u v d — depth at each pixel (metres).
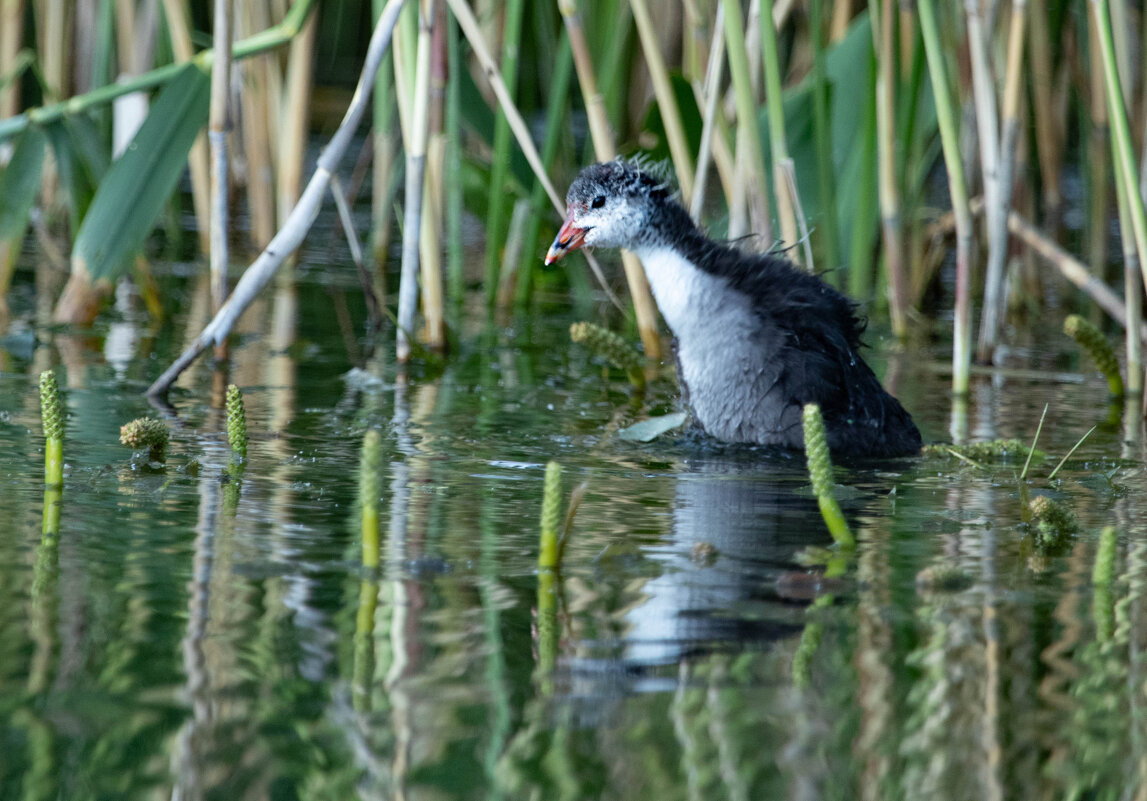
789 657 5.32
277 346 13.27
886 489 8.23
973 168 16.95
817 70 13.27
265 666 5.16
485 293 16.97
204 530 6.88
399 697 4.95
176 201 19.75
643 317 13.58
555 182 18.30
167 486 7.80
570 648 5.38
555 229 17.75
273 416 10.11
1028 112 17.50
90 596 5.82
